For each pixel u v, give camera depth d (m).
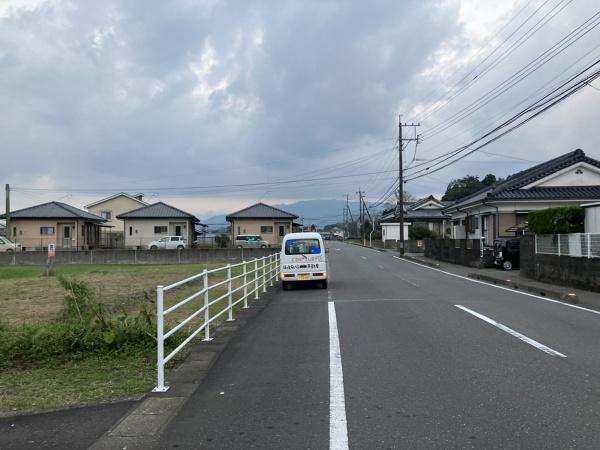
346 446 4.00
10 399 5.27
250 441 4.13
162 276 23.42
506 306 12.23
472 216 36.81
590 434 4.20
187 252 39.91
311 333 8.89
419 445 4.00
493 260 27.03
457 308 11.82
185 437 4.23
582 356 6.96
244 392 5.47
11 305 13.73
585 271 15.53
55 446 4.07
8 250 42.53
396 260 36.19
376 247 62.62
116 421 4.61
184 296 15.32
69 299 8.66
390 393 5.33
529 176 32.06
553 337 8.32
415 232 56.06
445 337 8.32
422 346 7.63
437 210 65.19
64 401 5.21
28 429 4.43
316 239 17.34
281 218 57.84
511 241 25.56
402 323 9.74
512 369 6.27
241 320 10.60
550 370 6.21
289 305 13.05
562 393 5.29
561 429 4.30
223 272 26.55
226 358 7.10
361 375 6.04
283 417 4.67
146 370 6.46
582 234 15.92
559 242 17.53
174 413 4.82
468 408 4.84
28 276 25.92
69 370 6.48
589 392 5.33
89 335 7.36
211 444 4.08
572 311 11.45
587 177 30.77
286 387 5.61
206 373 6.29
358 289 16.86
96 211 68.44
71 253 38.53
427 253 40.94
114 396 5.38
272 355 7.24
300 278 17.20
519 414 4.67
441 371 6.18
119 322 7.98
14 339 7.21
